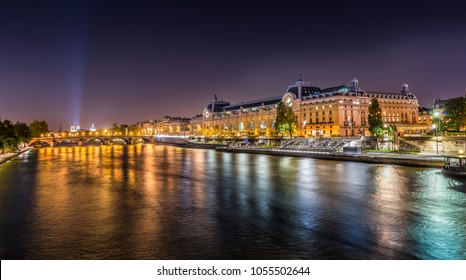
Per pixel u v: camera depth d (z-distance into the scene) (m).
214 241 26.58
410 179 55.16
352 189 48.25
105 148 199.25
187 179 60.53
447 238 26.88
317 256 23.56
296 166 79.62
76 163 95.12
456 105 110.62
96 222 32.00
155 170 75.88
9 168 81.38
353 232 28.55
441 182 51.72
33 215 34.91
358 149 94.62
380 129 122.94
